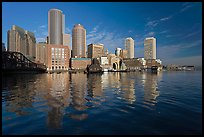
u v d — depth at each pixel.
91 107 17.66
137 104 19.09
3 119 13.48
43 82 52.84
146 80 61.72
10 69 117.62
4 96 24.80
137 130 11.20
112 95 25.80
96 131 11.05
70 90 32.19
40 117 14.02
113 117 14.07
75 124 12.33
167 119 13.45
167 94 26.41
